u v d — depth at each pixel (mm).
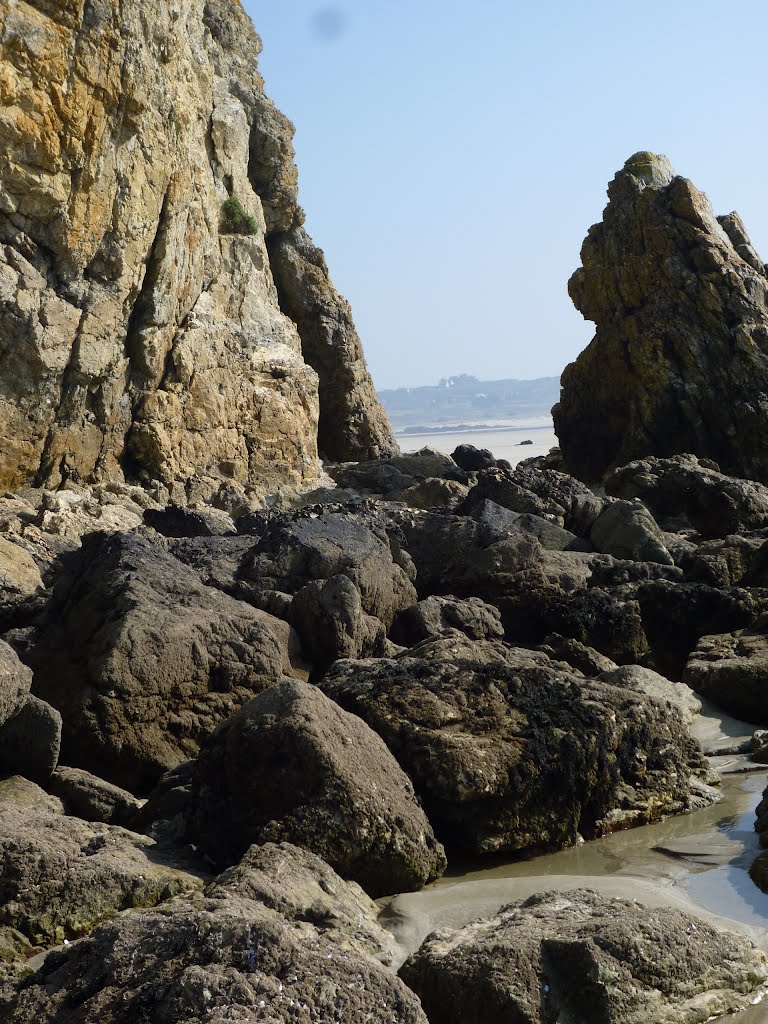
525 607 17188
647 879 8922
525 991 6422
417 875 8734
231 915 5953
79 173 24844
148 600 11609
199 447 30031
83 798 9680
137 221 26781
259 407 32969
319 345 41594
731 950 7023
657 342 37750
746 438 36812
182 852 8805
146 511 21016
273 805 8734
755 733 12906
